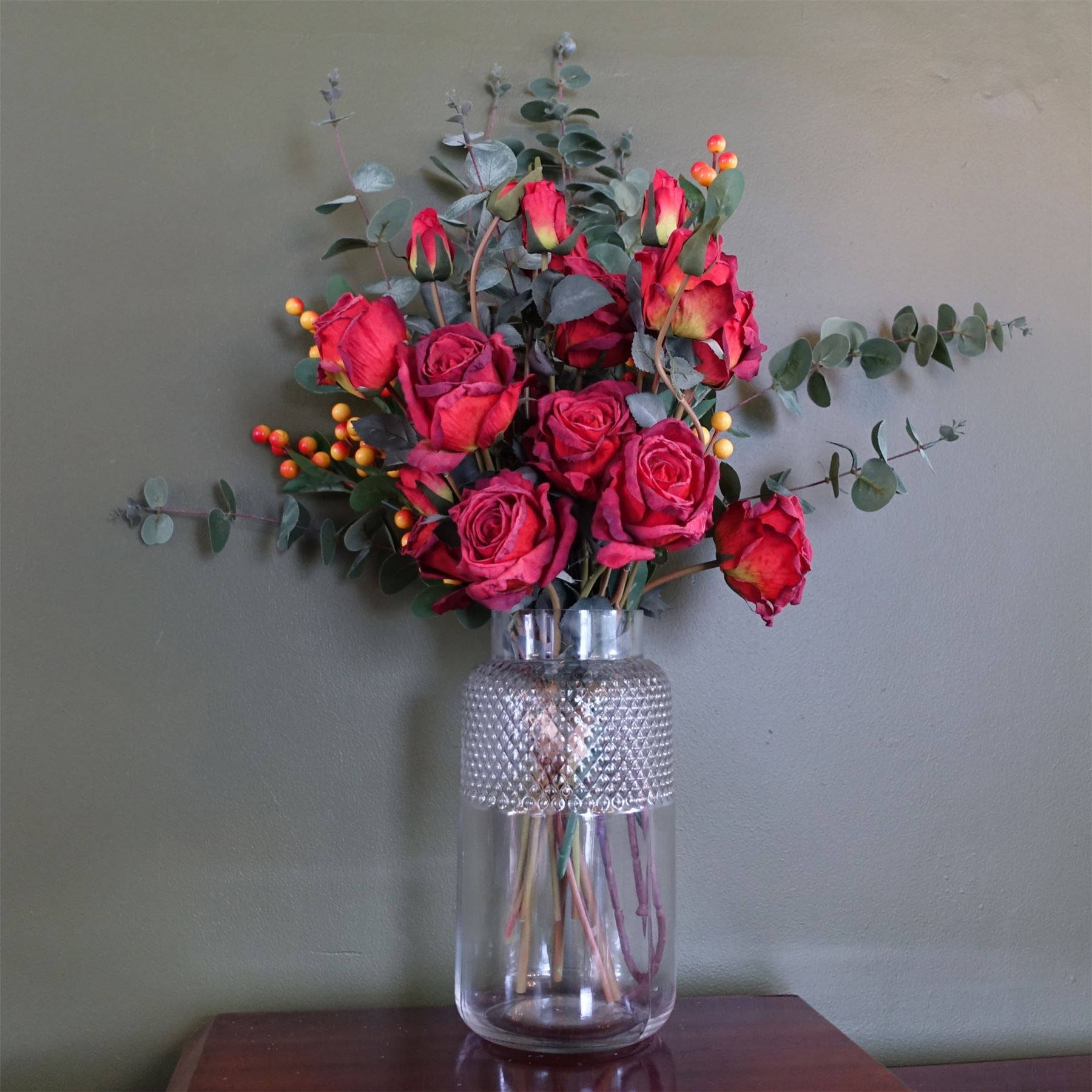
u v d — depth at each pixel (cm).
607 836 77
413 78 100
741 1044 82
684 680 99
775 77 104
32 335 95
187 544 95
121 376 96
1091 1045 102
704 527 67
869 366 94
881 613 102
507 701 78
